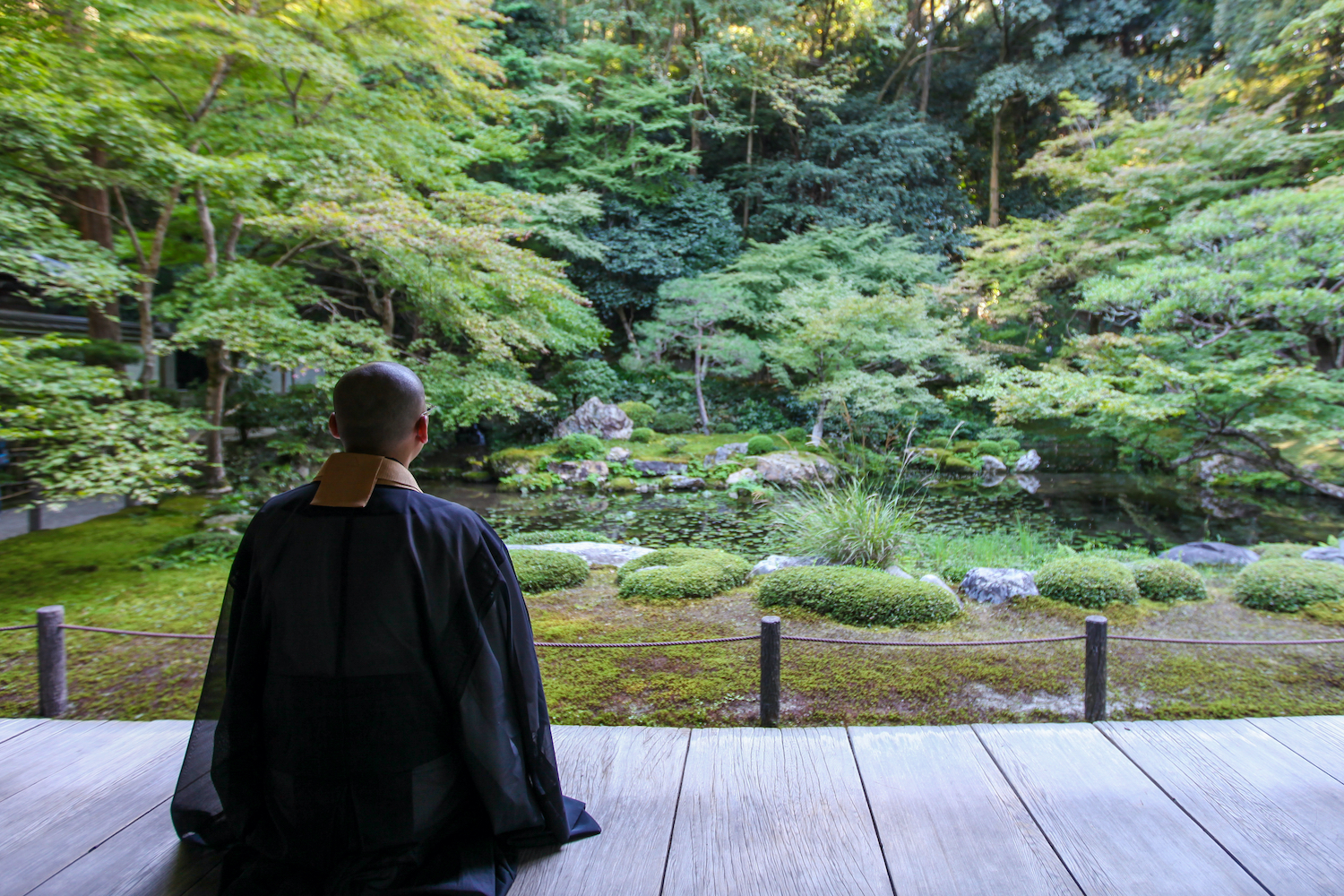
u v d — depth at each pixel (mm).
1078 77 15516
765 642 2443
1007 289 14039
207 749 1484
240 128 6309
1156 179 9930
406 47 6586
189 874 1550
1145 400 7586
